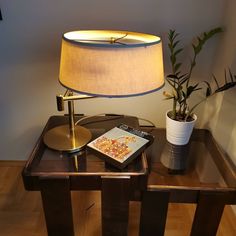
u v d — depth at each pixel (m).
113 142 1.07
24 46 1.30
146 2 1.19
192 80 1.40
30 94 1.45
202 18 1.23
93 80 0.82
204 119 1.49
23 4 1.19
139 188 0.94
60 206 0.98
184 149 1.22
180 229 1.32
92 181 0.93
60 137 1.13
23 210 1.42
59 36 1.26
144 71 0.84
